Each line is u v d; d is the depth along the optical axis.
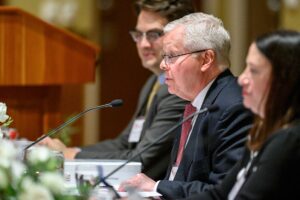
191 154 7.10
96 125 19.92
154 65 9.30
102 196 6.08
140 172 7.39
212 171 6.95
